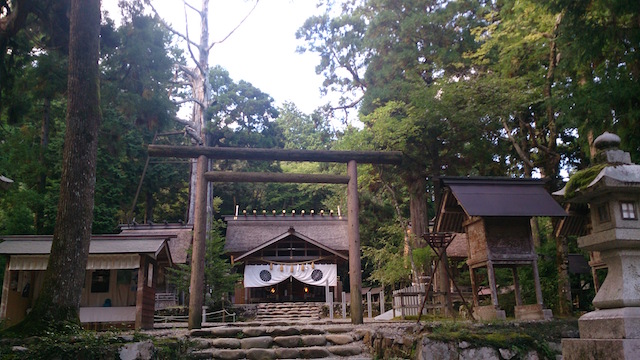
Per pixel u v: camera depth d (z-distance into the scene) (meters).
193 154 10.04
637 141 9.04
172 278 20.16
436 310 11.79
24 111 11.80
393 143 16.28
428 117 15.68
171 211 35.22
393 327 7.88
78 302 7.56
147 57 13.79
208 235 22.27
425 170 17.48
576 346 4.13
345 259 25.00
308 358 7.44
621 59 9.70
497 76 14.96
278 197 36.50
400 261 17.75
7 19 9.96
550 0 9.55
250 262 24.66
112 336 6.63
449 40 18.97
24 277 12.47
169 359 6.75
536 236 16.73
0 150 14.00
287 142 39.94
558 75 11.70
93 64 8.45
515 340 6.48
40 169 14.65
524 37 12.57
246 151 10.18
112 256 11.89
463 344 6.24
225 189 36.75
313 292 26.50
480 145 16.22
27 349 5.82
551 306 10.98
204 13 27.00
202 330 8.22
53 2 10.48
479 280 16.34
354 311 9.58
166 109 15.46
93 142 8.23
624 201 4.02
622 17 9.62
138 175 29.86
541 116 15.11
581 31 9.15
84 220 7.84
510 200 8.48
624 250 4.01
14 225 19.42
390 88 19.50
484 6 18.55
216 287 21.23
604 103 8.94
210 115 32.69
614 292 3.93
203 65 26.81
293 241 25.52
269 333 8.22
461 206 8.79
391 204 24.58
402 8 20.22
